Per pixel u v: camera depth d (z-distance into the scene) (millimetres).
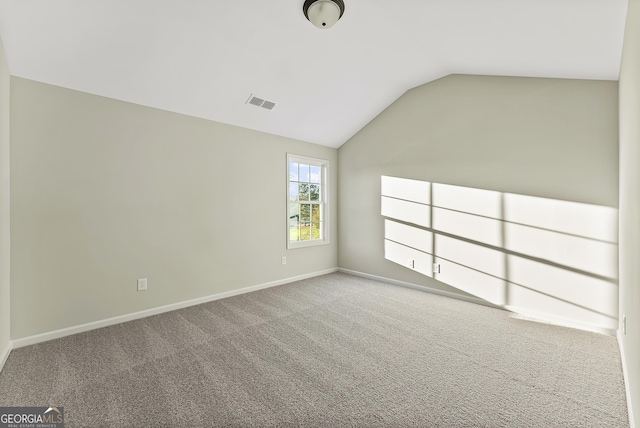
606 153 2771
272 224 4285
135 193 3029
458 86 3703
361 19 2609
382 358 2277
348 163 4988
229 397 1802
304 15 2504
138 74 2744
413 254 4180
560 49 2379
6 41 2127
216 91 3227
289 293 3959
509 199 3320
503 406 1729
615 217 2729
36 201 2486
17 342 2396
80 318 2713
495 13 2111
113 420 1605
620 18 1821
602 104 2787
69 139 2643
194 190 3475
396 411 1685
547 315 3080
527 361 2240
